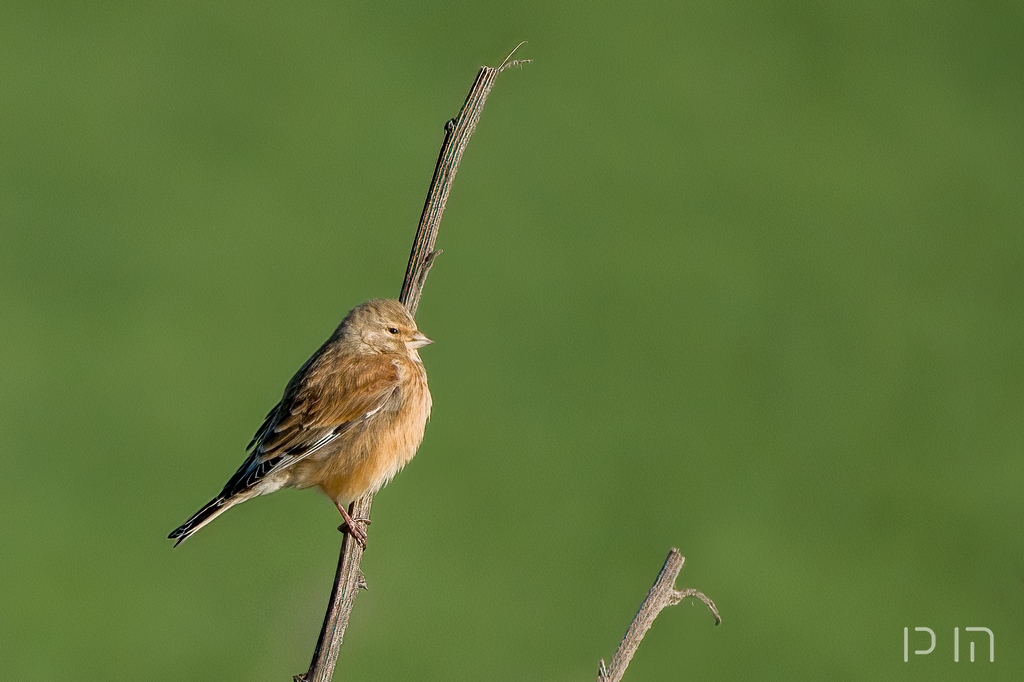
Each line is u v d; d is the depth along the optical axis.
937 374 14.79
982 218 17.09
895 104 18.86
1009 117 18.70
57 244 16.58
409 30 20.27
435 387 14.69
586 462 13.56
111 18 20.75
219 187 17.44
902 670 11.48
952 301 15.96
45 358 14.61
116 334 14.95
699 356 15.37
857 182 17.70
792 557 12.63
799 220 17.19
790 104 19.19
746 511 13.19
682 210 17.48
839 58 19.77
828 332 15.62
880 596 12.25
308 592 11.91
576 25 20.45
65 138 18.27
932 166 17.78
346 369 8.05
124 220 16.75
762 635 12.00
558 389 14.51
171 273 16.02
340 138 18.41
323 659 5.77
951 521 13.07
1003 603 12.23
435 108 19.00
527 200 17.62
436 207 6.99
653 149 18.66
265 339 14.89
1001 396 14.57
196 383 14.29
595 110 19.20
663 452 13.87
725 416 14.42
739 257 16.70
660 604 5.65
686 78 19.50
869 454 13.89
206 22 20.83
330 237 16.59
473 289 16.09
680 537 12.91
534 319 15.78
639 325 15.51
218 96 19.45
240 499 7.81
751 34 20.56
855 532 13.02
